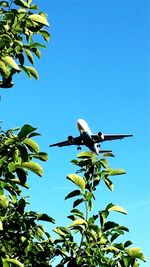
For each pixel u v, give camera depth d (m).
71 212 4.65
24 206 4.47
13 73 4.84
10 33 4.92
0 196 4.32
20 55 4.99
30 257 4.66
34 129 3.78
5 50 4.76
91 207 4.70
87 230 4.46
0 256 4.28
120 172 4.85
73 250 4.48
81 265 4.39
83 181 4.62
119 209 4.55
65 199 4.64
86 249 4.39
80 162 4.91
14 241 4.59
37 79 5.07
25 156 3.84
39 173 3.98
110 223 4.53
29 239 4.68
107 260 4.40
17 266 4.14
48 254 4.71
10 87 4.94
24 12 5.00
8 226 4.43
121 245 4.45
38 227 4.80
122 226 4.54
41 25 5.14
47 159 4.18
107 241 4.54
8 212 4.55
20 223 4.43
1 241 4.46
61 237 4.56
